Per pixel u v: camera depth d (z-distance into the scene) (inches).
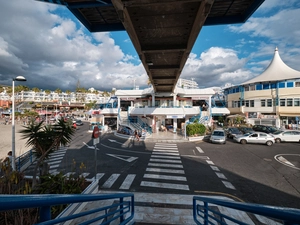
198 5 254.5
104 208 123.9
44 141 265.6
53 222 62.0
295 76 1222.9
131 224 203.5
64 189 253.9
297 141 786.2
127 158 544.1
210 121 1123.9
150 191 317.4
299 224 49.5
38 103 3253.0
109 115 1261.1
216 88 2095.2
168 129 1197.1
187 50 402.3
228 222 225.9
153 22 306.5
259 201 283.4
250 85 1421.0
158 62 544.7
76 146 737.6
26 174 414.3
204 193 309.3
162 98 1211.2
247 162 495.8
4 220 187.8
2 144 807.1
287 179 371.9
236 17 302.0
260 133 754.2
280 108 1234.6
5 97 4101.9
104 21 323.3
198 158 539.8
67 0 224.2
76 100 4399.6
